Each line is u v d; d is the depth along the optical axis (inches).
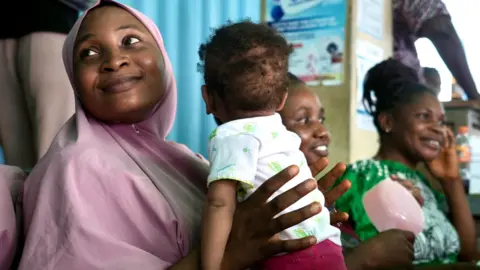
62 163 38.6
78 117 44.0
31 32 65.7
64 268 35.1
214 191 34.8
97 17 45.3
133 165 42.1
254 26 40.1
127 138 45.8
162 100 50.5
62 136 43.2
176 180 44.3
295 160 38.0
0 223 38.2
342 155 75.2
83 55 44.3
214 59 39.1
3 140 69.9
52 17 66.2
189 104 92.4
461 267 56.9
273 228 33.7
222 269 34.3
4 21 66.8
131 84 43.8
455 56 83.1
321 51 77.7
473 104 73.9
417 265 56.6
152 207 39.4
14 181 43.3
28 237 36.6
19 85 68.9
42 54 66.0
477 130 74.7
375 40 82.0
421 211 59.8
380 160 63.7
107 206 38.5
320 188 46.1
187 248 39.5
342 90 76.0
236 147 35.5
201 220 38.9
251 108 37.8
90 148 40.2
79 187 38.0
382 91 67.0
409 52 85.7
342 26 76.5
